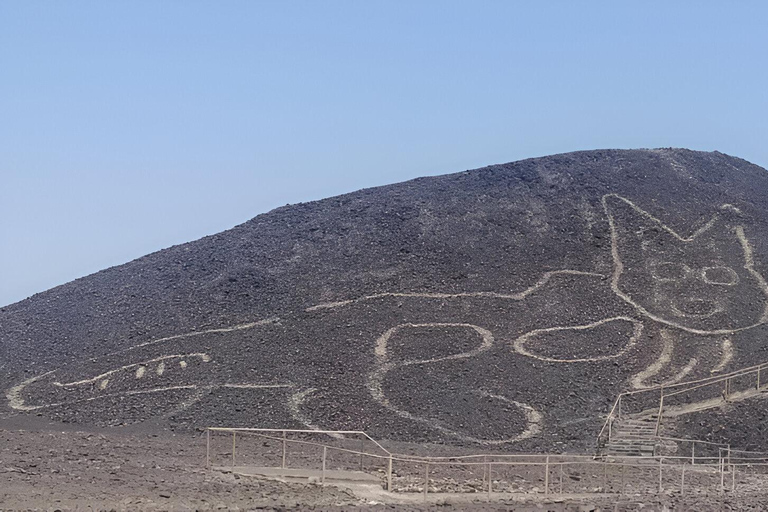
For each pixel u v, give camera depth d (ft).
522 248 239.71
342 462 129.29
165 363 197.16
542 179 274.16
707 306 211.82
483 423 167.43
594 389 179.42
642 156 288.92
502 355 192.44
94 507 77.00
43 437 136.87
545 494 105.50
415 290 221.66
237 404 176.76
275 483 101.24
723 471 128.26
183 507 79.05
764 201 268.41
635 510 90.38
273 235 260.42
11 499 79.10
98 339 215.92
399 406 173.99
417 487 108.17
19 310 244.01
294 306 219.00
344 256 241.76
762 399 167.43
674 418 164.55
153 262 259.80
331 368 189.78
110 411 177.37
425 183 282.56
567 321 206.28
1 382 200.03
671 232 245.24
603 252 236.22
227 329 211.00
